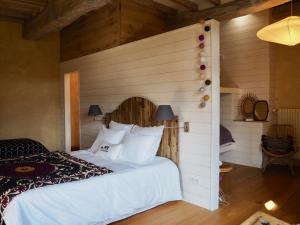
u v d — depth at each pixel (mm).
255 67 5328
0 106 5605
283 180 4207
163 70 3719
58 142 6473
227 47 5750
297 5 5238
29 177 2529
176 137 3473
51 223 2283
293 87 5453
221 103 5656
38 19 4777
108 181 2715
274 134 5430
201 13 4539
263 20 5113
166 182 3273
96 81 5195
